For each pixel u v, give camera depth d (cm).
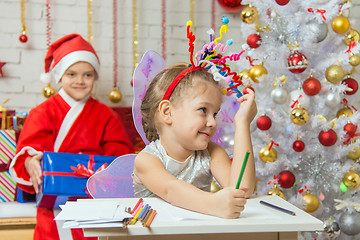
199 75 112
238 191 91
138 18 284
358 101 277
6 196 232
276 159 191
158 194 105
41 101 275
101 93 282
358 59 193
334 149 195
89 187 132
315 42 190
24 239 201
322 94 197
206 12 288
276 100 188
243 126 115
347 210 197
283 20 193
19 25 271
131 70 285
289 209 98
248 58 198
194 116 108
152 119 118
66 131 232
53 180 200
